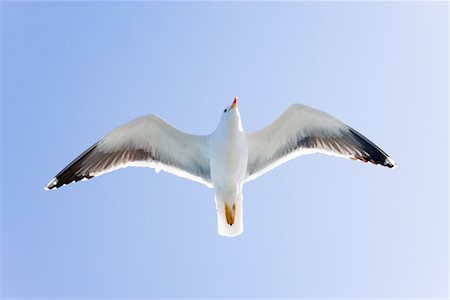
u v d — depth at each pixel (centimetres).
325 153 1239
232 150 1159
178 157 1242
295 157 1246
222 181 1188
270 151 1242
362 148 1230
